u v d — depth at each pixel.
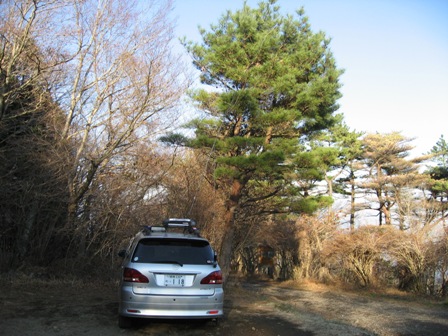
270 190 18.45
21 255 11.50
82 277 11.81
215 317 6.59
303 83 14.98
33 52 11.12
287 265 27.03
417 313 11.30
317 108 15.39
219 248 15.77
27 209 11.80
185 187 15.16
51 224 12.13
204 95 14.99
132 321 6.95
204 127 15.59
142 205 14.00
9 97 11.49
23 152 11.37
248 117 15.80
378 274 20.81
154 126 12.34
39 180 11.61
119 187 13.11
